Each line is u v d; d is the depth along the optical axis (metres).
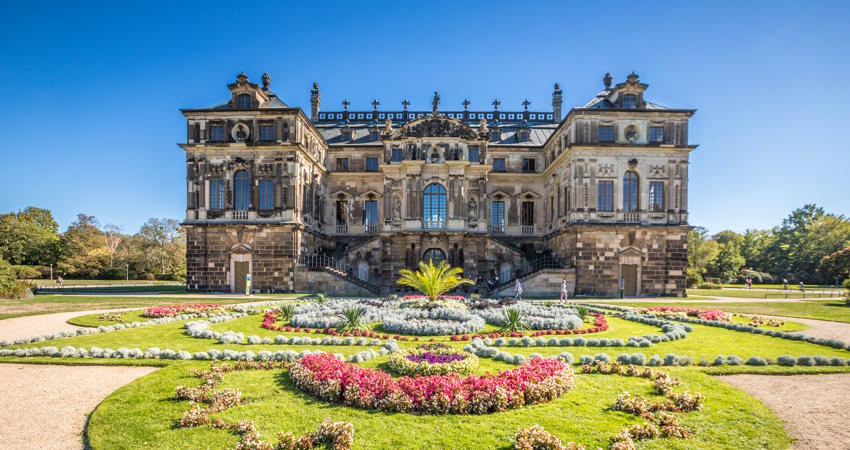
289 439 9.30
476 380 11.87
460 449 9.22
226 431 10.16
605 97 54.97
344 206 62.97
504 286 48.66
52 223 111.44
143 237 109.38
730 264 99.50
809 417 11.36
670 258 49.28
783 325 25.59
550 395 12.00
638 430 10.01
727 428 10.50
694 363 16.09
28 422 11.33
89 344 19.45
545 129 67.94
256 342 19.41
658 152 49.91
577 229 48.88
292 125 51.03
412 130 55.41
